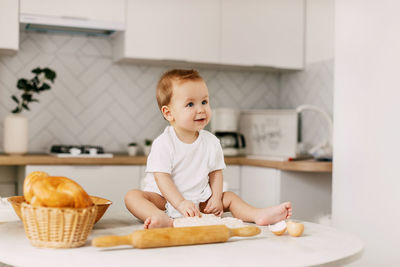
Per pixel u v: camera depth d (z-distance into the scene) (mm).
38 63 3184
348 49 2211
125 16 3006
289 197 2818
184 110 1323
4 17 2725
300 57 3488
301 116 3547
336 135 2271
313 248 923
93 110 3322
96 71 3326
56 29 3084
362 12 2125
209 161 1397
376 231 2002
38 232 875
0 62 3092
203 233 929
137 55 3039
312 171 2842
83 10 2908
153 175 1371
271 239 1002
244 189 3104
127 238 876
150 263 788
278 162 2775
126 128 3404
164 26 3096
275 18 3400
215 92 3633
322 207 2916
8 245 900
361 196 2096
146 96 3449
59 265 777
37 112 3188
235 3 3281
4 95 3104
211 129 3389
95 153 2881
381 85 2008
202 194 1379
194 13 3170
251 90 3748
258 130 3146
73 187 899
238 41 3297
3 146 3102
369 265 2037
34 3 2797
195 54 3180
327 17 3234
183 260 809
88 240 954
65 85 3250
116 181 2826
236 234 979
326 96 3270
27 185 972
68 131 3262
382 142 1990
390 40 1968
